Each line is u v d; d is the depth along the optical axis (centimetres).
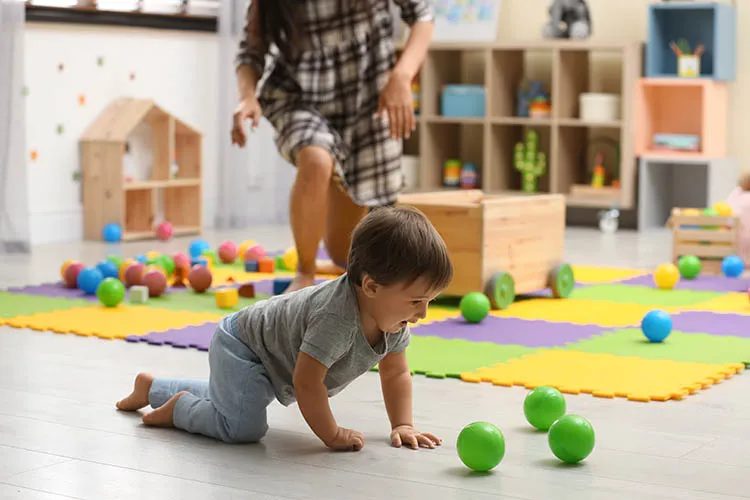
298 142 304
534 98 568
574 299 335
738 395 214
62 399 205
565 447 166
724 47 530
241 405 173
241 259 416
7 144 429
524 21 589
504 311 312
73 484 154
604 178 569
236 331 177
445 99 582
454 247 313
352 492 152
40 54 468
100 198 487
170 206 528
